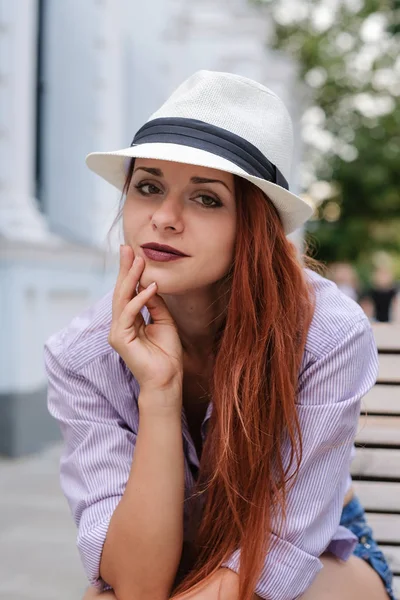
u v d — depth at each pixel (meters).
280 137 1.29
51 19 6.48
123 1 7.98
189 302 1.39
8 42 5.01
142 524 1.24
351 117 16.64
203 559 1.31
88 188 6.50
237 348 1.27
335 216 17.06
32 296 4.97
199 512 1.40
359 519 1.55
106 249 1.54
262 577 1.25
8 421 4.81
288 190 1.33
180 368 1.31
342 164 16.14
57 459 4.79
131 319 1.29
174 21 8.75
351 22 16.75
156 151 1.22
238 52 9.09
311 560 1.26
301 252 1.60
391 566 1.68
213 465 1.31
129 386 1.40
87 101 6.55
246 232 1.28
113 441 1.35
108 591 1.32
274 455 1.29
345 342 1.31
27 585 2.63
